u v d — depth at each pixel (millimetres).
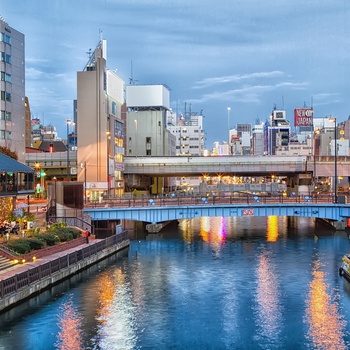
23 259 45188
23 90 102688
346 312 38594
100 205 78250
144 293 43938
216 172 120500
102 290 44656
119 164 114312
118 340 32750
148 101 163500
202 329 34906
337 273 51750
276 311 38969
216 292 44469
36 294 41312
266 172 121812
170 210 79562
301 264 56625
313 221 107375
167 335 33750
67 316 37188
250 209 81750
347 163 116625
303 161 116188
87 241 59031
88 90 103812
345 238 77438
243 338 33219
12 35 98375
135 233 83125
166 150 165875
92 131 103500
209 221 110188
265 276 50594
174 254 63281
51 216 65938
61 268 46719
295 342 32469
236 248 68312
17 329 34375
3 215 62156
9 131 97062
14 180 63625
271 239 77375
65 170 121562
